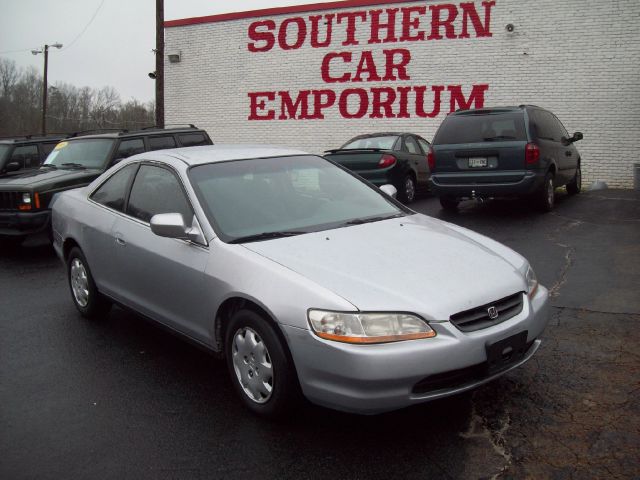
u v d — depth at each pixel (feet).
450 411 11.97
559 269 21.70
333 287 10.80
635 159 45.50
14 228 28.07
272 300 11.14
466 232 14.84
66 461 10.71
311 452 10.75
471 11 49.47
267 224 13.71
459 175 31.65
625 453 10.24
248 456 10.69
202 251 13.08
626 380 12.91
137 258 15.02
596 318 16.62
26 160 35.68
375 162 37.45
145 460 10.68
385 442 10.98
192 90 62.69
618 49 45.06
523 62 48.24
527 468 9.96
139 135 33.65
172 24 62.54
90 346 16.31
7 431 11.84
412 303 10.50
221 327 12.95
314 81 56.85
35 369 14.85
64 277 24.48
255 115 60.03
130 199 16.24
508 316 11.35
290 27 57.21
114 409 12.63
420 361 10.12
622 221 29.45
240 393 12.37
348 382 10.21
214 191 14.17
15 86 171.32
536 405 12.03
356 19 54.19
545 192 31.86
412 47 52.19
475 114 31.94
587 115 46.55
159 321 14.85
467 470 10.01
